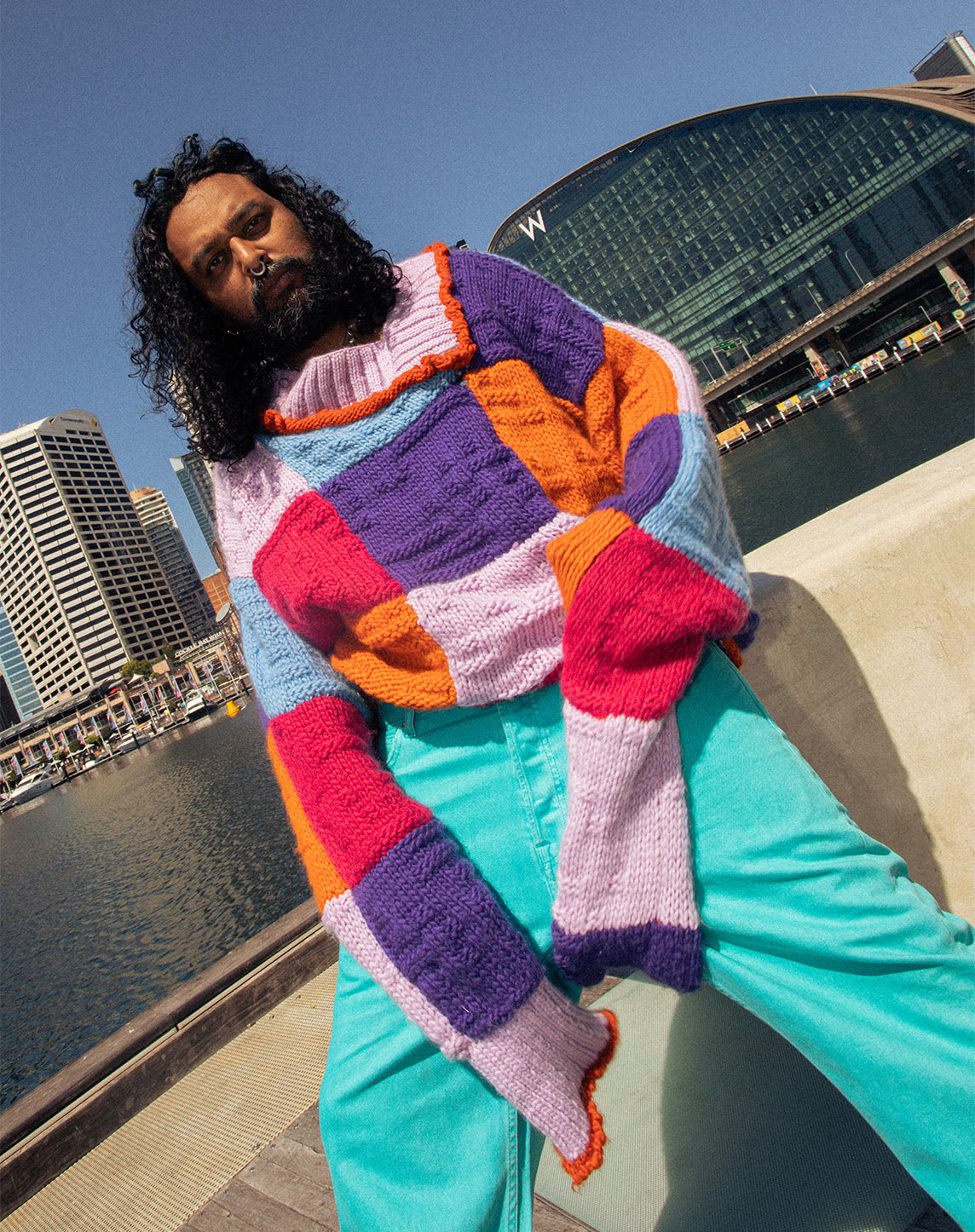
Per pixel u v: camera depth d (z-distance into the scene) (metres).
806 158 92.12
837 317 88.25
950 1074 0.71
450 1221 0.81
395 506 0.90
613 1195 1.21
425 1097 0.86
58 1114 2.15
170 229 1.04
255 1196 1.61
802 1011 0.76
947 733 1.47
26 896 32.81
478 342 0.93
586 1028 0.84
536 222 102.38
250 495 1.00
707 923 0.79
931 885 1.44
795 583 1.46
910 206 88.50
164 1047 2.33
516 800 0.88
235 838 27.52
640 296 101.25
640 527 0.78
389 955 0.81
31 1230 1.88
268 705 0.95
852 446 44.53
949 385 49.75
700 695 0.84
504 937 0.80
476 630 0.84
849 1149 1.08
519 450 0.89
